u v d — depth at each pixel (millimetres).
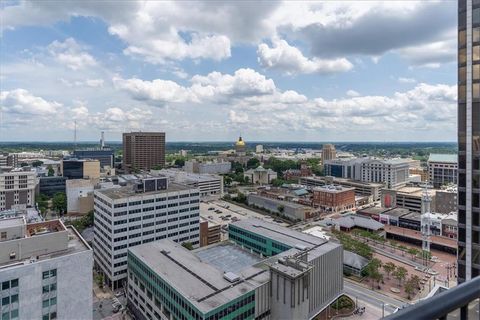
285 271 69750
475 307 6039
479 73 39625
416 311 5074
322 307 82812
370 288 98000
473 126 40250
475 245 40469
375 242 136375
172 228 117562
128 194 112000
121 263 104500
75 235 64125
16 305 47594
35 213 108250
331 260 87688
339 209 197000
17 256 53406
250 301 68062
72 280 52812
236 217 182625
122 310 89625
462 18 41062
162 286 73875
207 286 69688
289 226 165000
